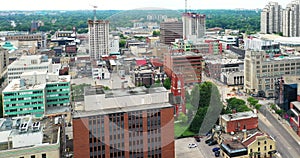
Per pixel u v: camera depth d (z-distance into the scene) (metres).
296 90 136.75
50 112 134.62
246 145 104.44
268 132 125.56
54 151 75.69
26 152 73.88
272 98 179.50
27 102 133.25
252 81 186.00
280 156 105.56
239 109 136.50
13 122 82.81
